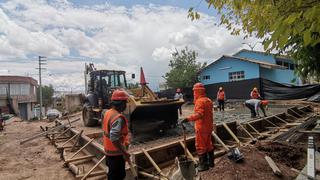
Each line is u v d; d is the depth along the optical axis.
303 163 5.22
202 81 27.92
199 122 4.95
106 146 4.04
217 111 17.02
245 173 4.44
